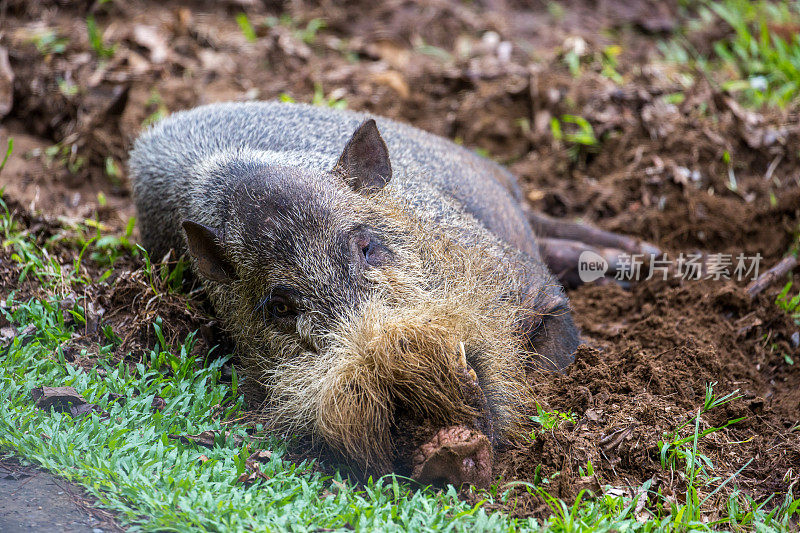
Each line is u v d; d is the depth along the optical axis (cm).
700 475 772
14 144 1398
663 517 715
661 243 1327
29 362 833
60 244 1111
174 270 980
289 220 772
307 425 768
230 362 901
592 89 1588
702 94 1515
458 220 910
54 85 1486
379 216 809
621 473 771
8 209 1141
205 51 1725
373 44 1814
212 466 711
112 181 1384
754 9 1909
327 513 653
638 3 2023
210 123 1065
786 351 1036
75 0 1786
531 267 960
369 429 704
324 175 824
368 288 741
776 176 1392
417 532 632
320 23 1867
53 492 657
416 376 682
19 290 963
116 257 1088
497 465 757
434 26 1892
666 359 962
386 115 1577
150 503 634
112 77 1551
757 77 1619
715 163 1406
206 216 877
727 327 1049
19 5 1753
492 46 1822
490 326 771
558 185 1462
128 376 827
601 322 1150
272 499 666
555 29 1920
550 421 792
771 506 760
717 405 884
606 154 1477
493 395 737
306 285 747
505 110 1577
